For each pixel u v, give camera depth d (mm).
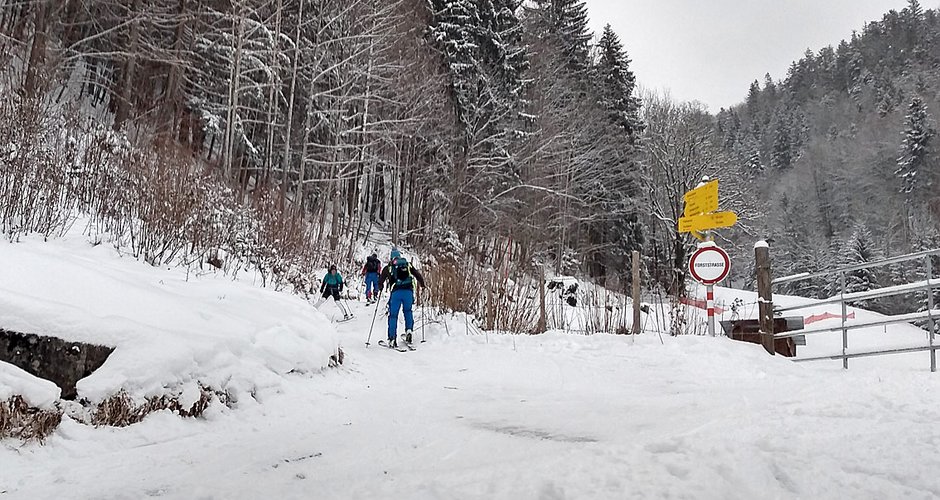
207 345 4496
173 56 19703
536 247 29719
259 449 3518
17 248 4984
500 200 29391
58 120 9531
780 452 2861
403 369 7438
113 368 3785
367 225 30000
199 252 9477
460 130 29703
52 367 3684
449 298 12172
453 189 28250
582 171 35594
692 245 37062
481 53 31297
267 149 21578
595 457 3008
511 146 31438
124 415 3693
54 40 16250
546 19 39812
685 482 2543
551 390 5820
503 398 5332
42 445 3275
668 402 4715
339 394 5328
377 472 3025
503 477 2775
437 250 24156
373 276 14984
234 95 19594
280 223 13188
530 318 11938
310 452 3449
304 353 5629
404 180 29047
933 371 5746
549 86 35250
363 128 23500
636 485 2533
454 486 2688
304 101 24219
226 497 2660
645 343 8672
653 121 41062
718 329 11953
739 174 43438
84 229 8148
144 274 6594
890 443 2900
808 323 18375
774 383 5527
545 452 3326
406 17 25938
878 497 2275
